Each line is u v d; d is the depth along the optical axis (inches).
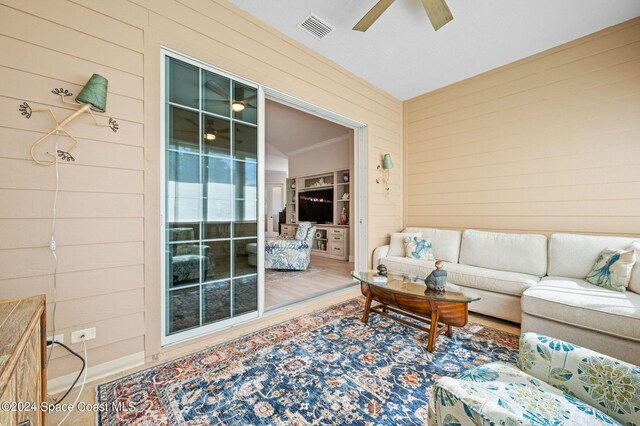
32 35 60.7
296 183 309.1
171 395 61.2
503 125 134.3
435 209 161.3
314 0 92.7
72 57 65.2
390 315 100.0
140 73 75.0
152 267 76.7
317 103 124.0
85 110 65.7
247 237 100.4
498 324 103.3
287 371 70.4
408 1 92.1
